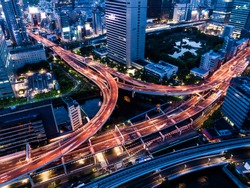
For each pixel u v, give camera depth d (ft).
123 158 552.82
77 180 496.23
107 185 449.06
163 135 604.08
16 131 538.47
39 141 582.76
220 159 531.91
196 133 632.38
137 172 474.90
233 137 601.62
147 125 635.66
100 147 554.46
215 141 596.29
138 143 601.21
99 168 523.29
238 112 607.78
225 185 493.36
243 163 523.29
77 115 627.87
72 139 571.69
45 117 566.36
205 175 518.37
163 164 493.36
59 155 519.60
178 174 494.59
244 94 579.89
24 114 540.52
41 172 498.69
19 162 512.22
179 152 524.11
